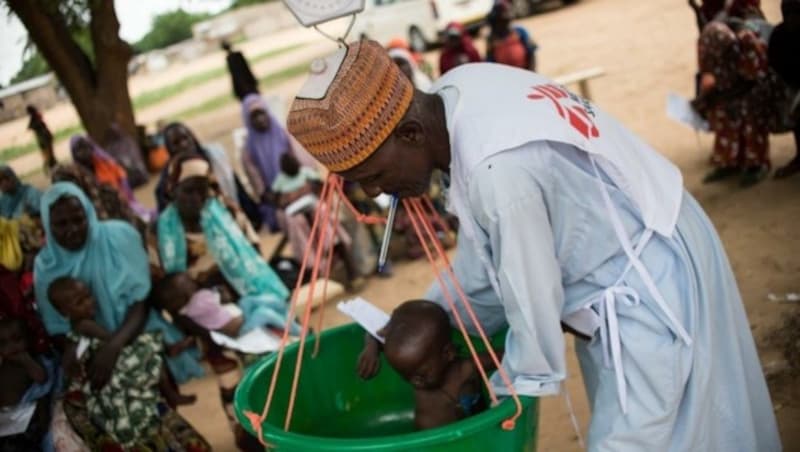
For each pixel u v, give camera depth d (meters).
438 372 2.37
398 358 2.32
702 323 2.01
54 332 3.39
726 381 2.14
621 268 2.01
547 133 1.85
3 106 13.44
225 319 3.59
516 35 8.01
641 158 2.06
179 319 3.55
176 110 18.03
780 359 3.51
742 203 5.28
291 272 5.71
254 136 6.34
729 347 2.13
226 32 31.03
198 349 3.71
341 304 2.58
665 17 12.20
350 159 1.88
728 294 2.15
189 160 4.21
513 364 1.99
